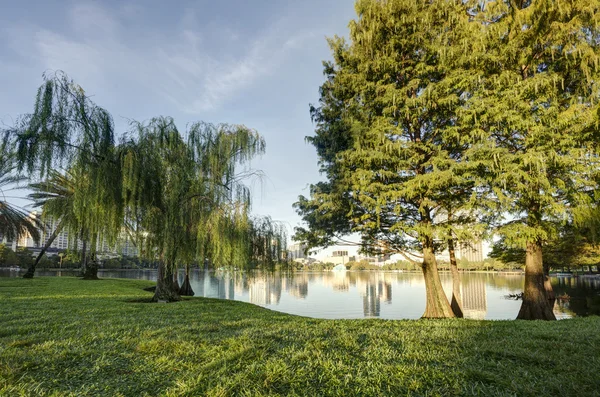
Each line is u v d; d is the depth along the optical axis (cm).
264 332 648
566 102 1311
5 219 2848
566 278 6359
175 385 363
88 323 736
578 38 1166
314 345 537
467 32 1295
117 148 1213
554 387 363
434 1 1346
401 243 1662
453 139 1285
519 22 1232
